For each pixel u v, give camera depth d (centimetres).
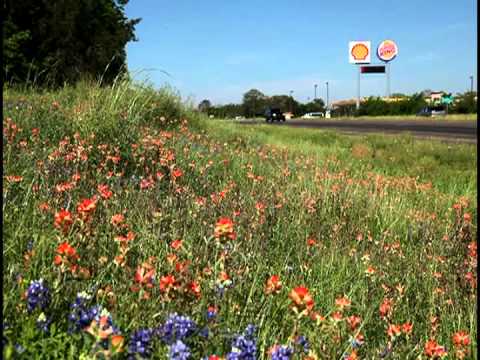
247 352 215
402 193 845
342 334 277
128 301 251
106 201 406
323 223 556
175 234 364
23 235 302
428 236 560
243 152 993
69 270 234
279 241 461
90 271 270
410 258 489
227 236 256
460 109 7669
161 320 234
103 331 185
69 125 696
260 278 342
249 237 414
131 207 441
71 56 3666
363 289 373
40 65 3284
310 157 1152
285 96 13825
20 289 235
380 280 412
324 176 813
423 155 1521
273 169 852
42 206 349
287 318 294
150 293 255
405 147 1678
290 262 424
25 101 838
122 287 264
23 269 259
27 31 3291
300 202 603
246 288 317
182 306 253
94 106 759
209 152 839
